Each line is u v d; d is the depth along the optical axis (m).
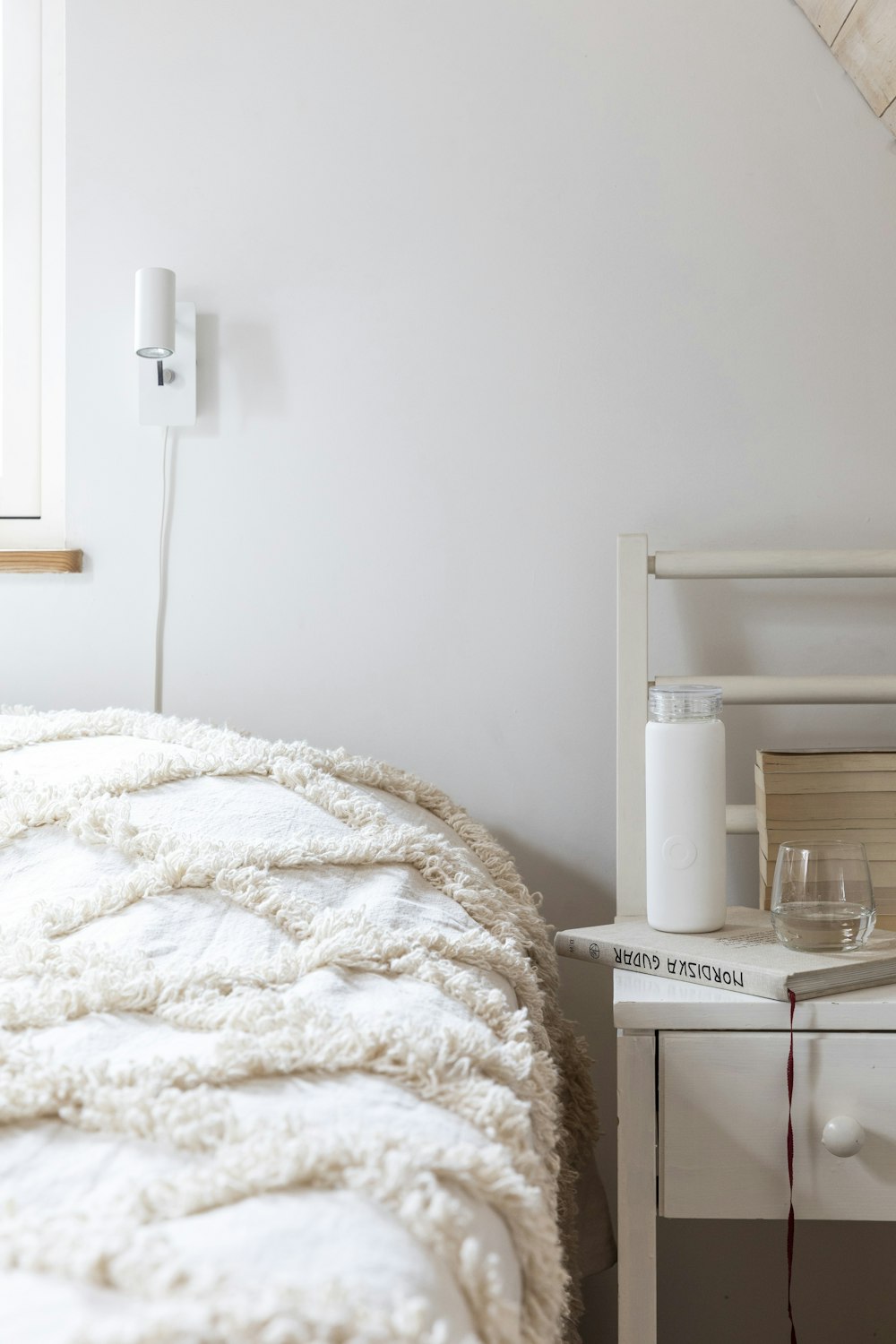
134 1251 0.34
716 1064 0.72
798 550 1.02
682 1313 1.09
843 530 1.10
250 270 1.16
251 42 1.16
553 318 1.13
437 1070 0.50
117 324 1.17
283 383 1.15
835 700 1.00
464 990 0.61
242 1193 0.38
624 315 1.12
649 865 0.87
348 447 1.15
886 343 1.10
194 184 1.16
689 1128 0.73
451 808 1.00
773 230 1.11
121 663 1.17
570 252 1.13
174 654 1.17
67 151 1.17
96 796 0.77
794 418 1.11
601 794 1.12
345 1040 0.50
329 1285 0.33
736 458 1.11
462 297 1.14
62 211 1.21
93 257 1.17
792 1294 1.07
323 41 1.15
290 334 1.15
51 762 0.85
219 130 1.16
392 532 1.14
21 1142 0.41
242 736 0.99
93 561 1.17
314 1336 0.31
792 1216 0.71
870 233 1.10
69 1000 0.53
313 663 1.15
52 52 1.21
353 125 1.15
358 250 1.15
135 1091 0.44
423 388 1.14
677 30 1.12
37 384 1.21
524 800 1.13
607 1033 1.11
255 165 1.16
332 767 0.92
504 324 1.13
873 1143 0.71
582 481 1.13
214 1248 0.34
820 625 1.10
